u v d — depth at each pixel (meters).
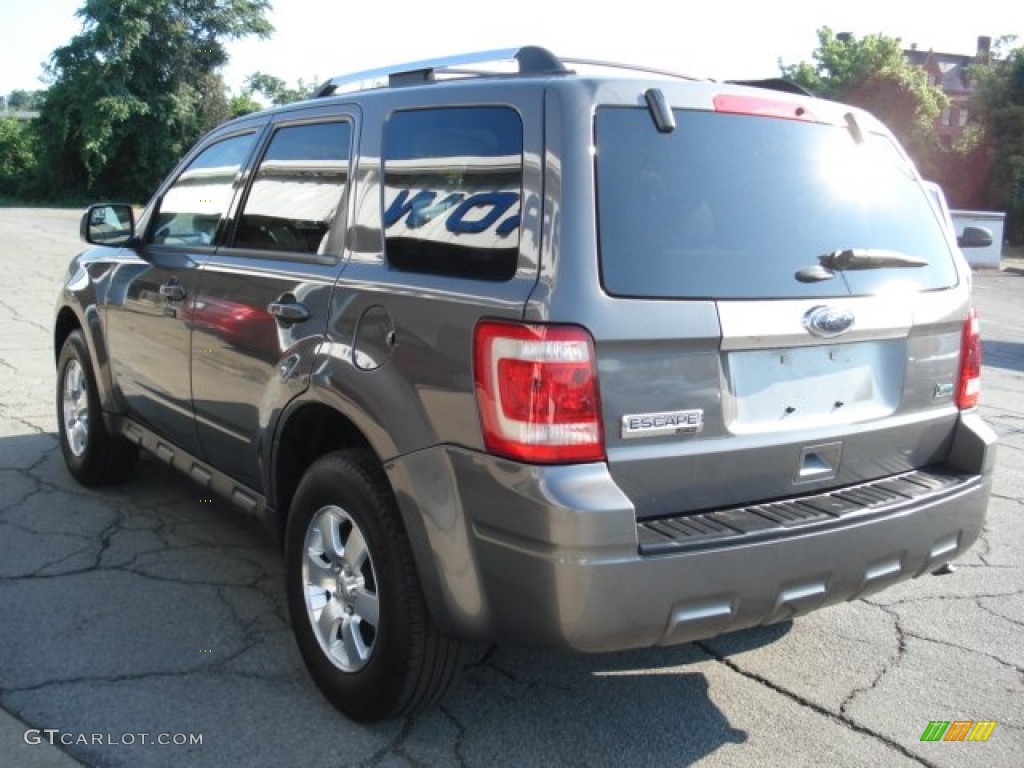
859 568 2.95
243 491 3.88
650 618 2.61
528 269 2.65
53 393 7.42
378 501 2.97
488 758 3.03
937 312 3.30
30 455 5.88
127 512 4.98
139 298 4.53
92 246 5.55
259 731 3.11
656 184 2.78
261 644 3.67
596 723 3.25
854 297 3.06
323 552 3.30
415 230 3.05
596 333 2.58
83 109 44.34
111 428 4.96
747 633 3.95
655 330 2.65
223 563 4.39
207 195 4.32
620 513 2.54
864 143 3.32
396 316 2.95
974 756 3.12
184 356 4.16
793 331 2.90
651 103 2.83
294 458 3.58
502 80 2.95
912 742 3.20
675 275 2.72
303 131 3.77
